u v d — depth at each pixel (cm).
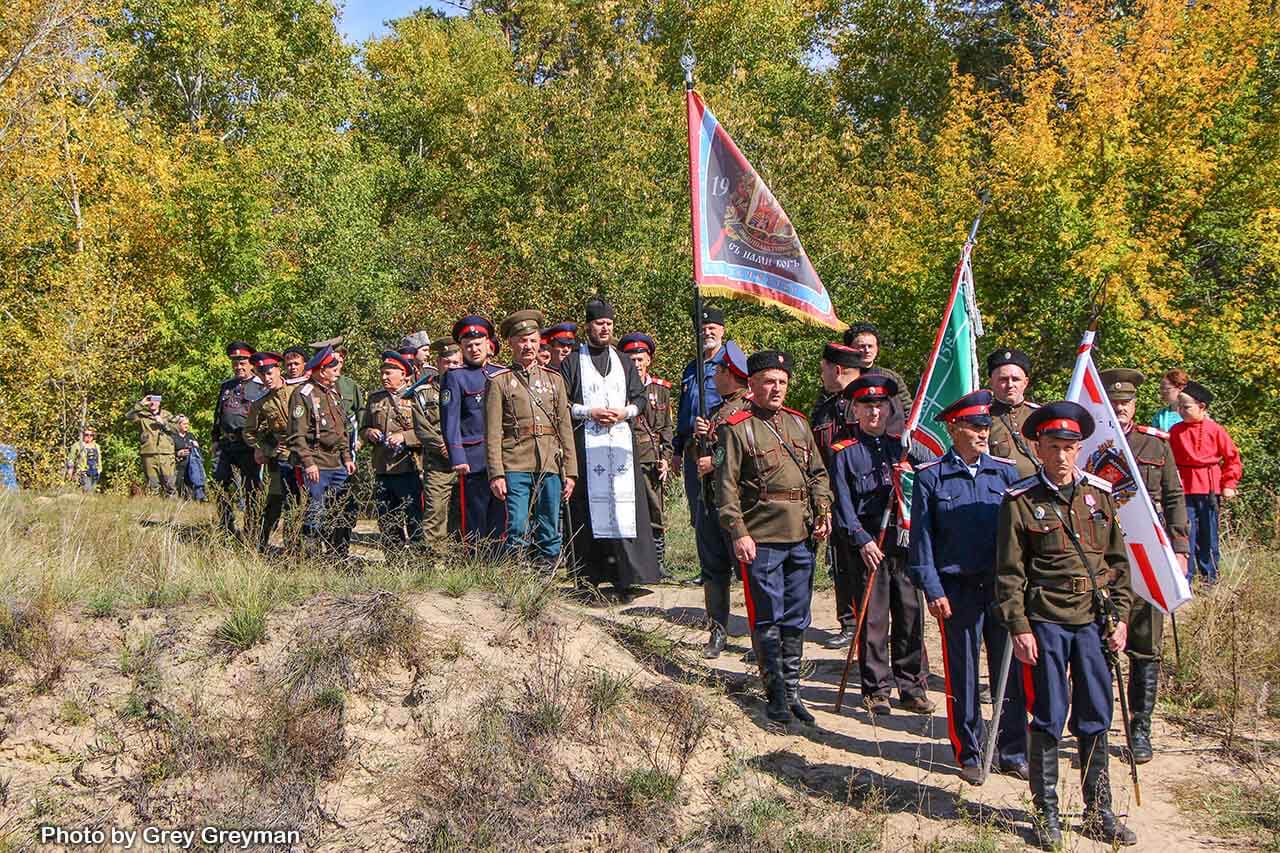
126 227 2350
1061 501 491
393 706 516
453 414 790
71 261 2056
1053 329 1557
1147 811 515
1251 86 1855
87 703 498
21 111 2016
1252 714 634
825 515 606
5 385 1809
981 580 538
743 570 601
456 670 540
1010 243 1622
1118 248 1546
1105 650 488
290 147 2617
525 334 756
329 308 2427
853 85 2938
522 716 520
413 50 3588
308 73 3159
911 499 554
